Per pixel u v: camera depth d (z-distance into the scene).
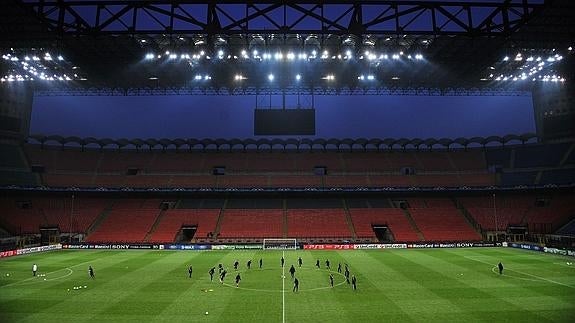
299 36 42.28
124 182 92.38
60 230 77.94
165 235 77.44
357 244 71.62
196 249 70.94
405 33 36.03
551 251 62.09
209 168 99.19
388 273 44.31
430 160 102.25
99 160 98.31
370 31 36.03
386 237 82.12
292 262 53.56
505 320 26.73
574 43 44.50
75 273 44.78
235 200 90.75
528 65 51.72
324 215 84.25
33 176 86.50
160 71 52.25
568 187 82.50
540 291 35.06
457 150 105.06
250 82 56.16
